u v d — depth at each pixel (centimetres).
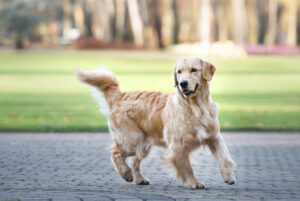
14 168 801
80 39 6894
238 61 4450
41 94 2200
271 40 7081
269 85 2628
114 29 7100
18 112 1628
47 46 7094
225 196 602
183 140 656
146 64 3978
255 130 1327
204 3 5372
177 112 661
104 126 1361
